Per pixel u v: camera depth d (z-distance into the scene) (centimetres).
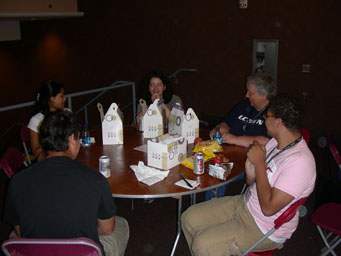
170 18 588
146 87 288
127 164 195
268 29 485
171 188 166
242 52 521
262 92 219
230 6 515
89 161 199
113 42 684
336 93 443
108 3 664
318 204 237
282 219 144
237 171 185
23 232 125
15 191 124
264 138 217
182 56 593
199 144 212
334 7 418
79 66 763
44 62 832
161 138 196
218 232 167
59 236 123
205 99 588
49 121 130
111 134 228
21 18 707
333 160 353
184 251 232
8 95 916
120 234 169
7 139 579
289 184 143
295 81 479
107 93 726
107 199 131
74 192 122
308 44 453
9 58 895
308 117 477
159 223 267
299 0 447
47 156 132
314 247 236
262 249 163
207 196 243
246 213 167
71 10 694
